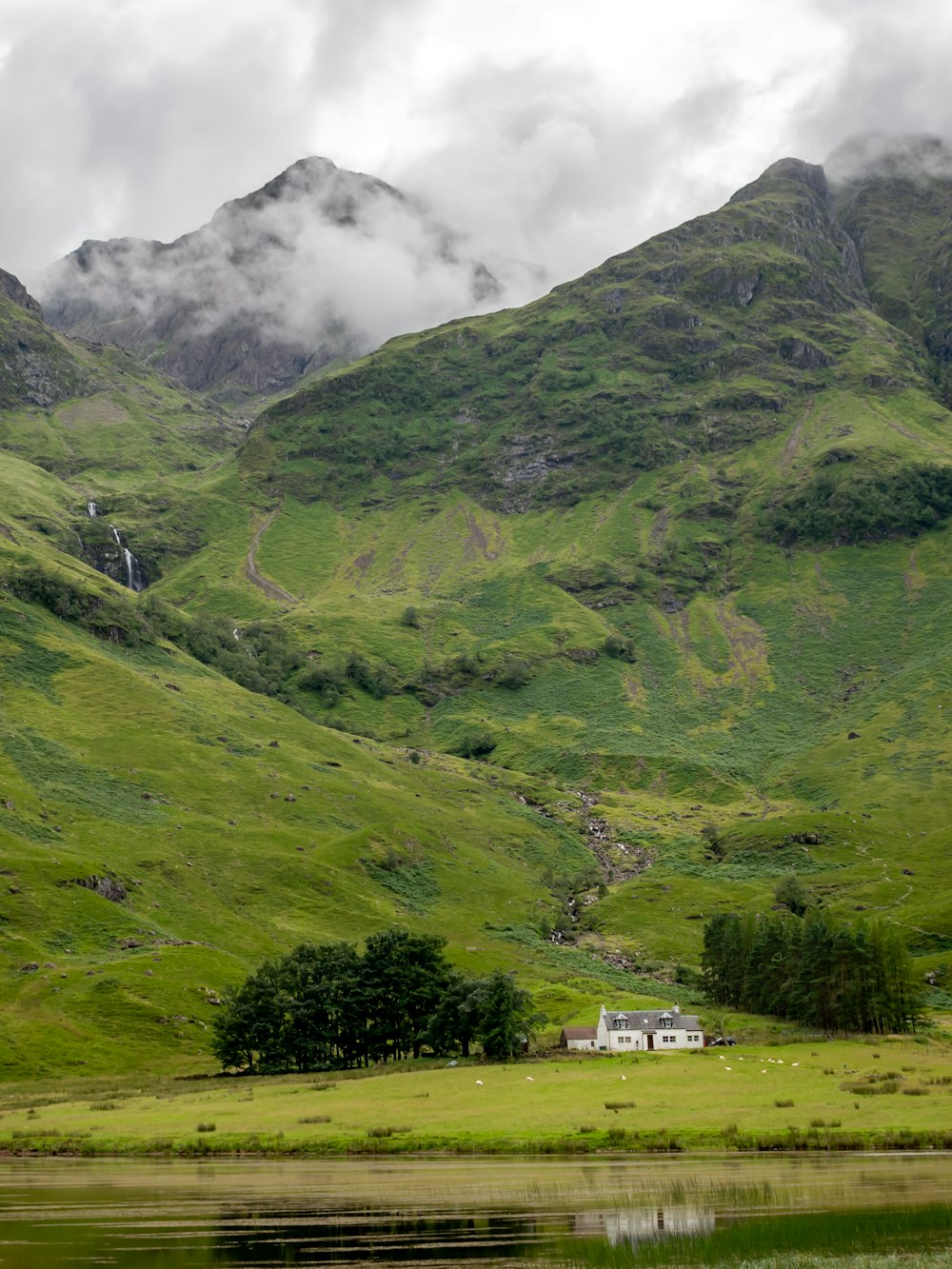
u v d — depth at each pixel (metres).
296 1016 168.12
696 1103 122.44
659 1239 71.69
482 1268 65.81
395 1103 129.38
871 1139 103.56
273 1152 109.12
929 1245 69.69
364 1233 74.00
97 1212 80.62
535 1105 124.81
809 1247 69.81
